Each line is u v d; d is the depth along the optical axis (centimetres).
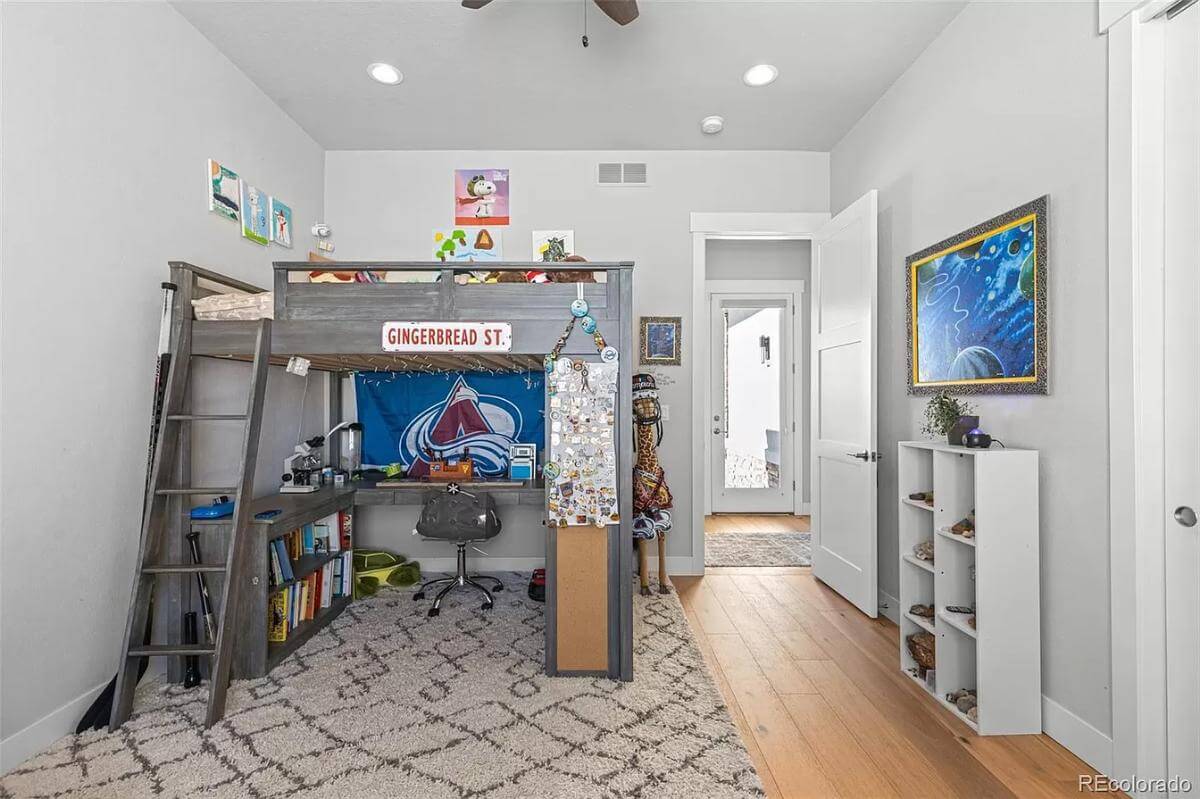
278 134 340
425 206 398
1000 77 229
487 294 246
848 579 338
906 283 293
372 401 398
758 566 412
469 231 398
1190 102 163
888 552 320
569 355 246
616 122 359
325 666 256
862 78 308
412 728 206
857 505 328
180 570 218
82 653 212
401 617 316
